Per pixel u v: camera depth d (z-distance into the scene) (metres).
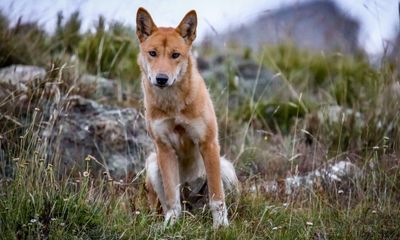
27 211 8.13
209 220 9.28
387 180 10.09
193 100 9.40
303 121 13.12
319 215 9.04
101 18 15.16
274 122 13.97
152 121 9.59
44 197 8.39
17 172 8.63
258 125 13.47
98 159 11.21
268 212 9.30
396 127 11.66
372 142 11.86
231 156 11.99
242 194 9.96
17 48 13.93
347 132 12.13
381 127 12.00
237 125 13.33
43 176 8.88
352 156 11.52
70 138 11.18
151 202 9.93
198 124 9.43
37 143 9.79
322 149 11.64
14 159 8.90
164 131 9.53
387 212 9.04
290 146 12.20
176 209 9.42
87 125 11.47
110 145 11.44
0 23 14.02
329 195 10.11
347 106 14.28
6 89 11.63
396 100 12.22
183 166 10.15
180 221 8.80
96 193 9.26
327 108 13.01
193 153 9.96
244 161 11.80
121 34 15.28
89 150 11.25
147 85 9.55
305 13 22.70
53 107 11.22
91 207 8.43
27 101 11.41
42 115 10.76
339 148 11.49
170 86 9.28
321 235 8.55
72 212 8.28
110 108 12.05
